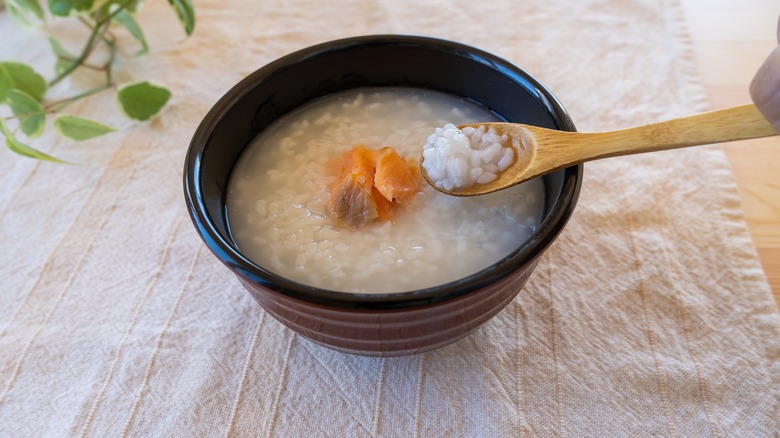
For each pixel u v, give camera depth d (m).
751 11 0.45
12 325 0.32
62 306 0.33
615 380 0.29
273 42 0.45
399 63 0.34
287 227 0.31
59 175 0.38
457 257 0.30
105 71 0.44
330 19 0.47
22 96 0.38
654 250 0.33
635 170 0.37
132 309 0.32
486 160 0.29
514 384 0.29
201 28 0.47
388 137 0.34
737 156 0.37
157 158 0.39
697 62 0.42
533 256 0.24
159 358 0.31
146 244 0.35
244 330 0.31
